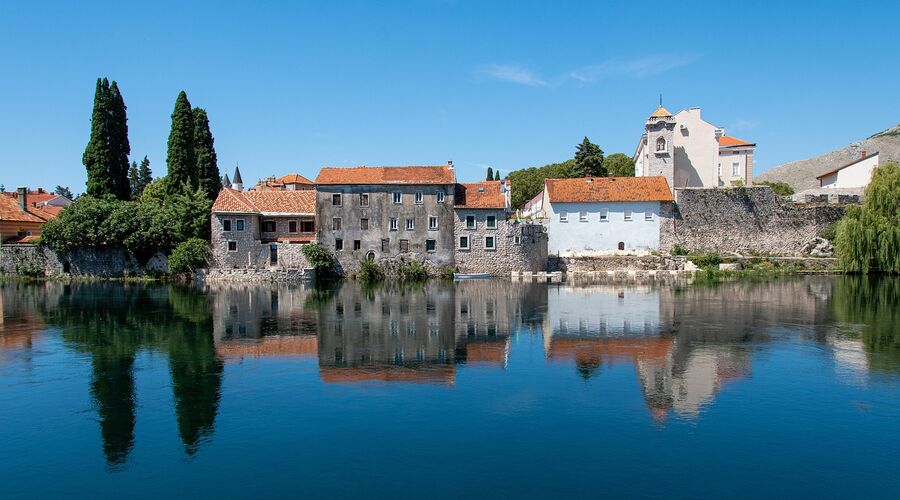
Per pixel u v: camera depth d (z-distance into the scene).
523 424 18.44
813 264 72.44
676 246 76.81
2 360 26.98
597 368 24.86
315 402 20.64
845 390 21.69
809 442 17.00
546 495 14.07
